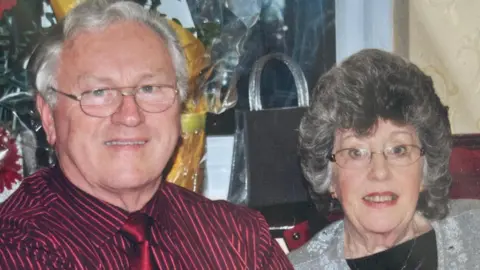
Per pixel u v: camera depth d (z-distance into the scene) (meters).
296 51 2.03
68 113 1.46
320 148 1.68
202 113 1.88
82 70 1.46
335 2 2.05
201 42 1.92
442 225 1.75
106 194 1.52
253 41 1.98
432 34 2.11
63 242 1.46
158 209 1.59
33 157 1.82
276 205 1.90
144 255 1.49
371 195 1.64
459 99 2.12
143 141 1.47
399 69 1.65
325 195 1.76
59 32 1.50
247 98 1.96
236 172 1.92
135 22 1.52
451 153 1.82
